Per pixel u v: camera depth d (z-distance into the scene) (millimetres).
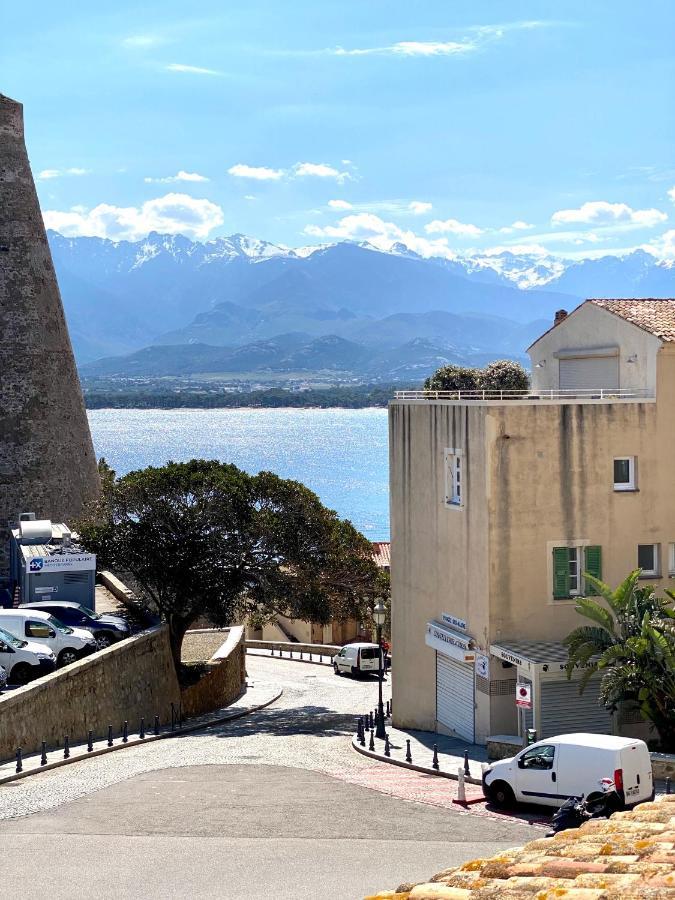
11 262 62531
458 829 25125
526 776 26578
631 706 32844
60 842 23438
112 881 20219
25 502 61906
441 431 39688
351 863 21562
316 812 26797
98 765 33781
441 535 39938
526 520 36344
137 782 30672
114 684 41656
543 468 36406
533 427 36281
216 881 20109
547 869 11430
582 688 32500
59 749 36406
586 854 12023
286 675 68500
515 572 36312
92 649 42969
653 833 12805
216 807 27219
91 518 53750
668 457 37531
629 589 33094
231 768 33375
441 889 11000
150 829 24734
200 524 50375
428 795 29156
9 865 21453
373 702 55625
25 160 63781
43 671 39562
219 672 54656
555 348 44500
